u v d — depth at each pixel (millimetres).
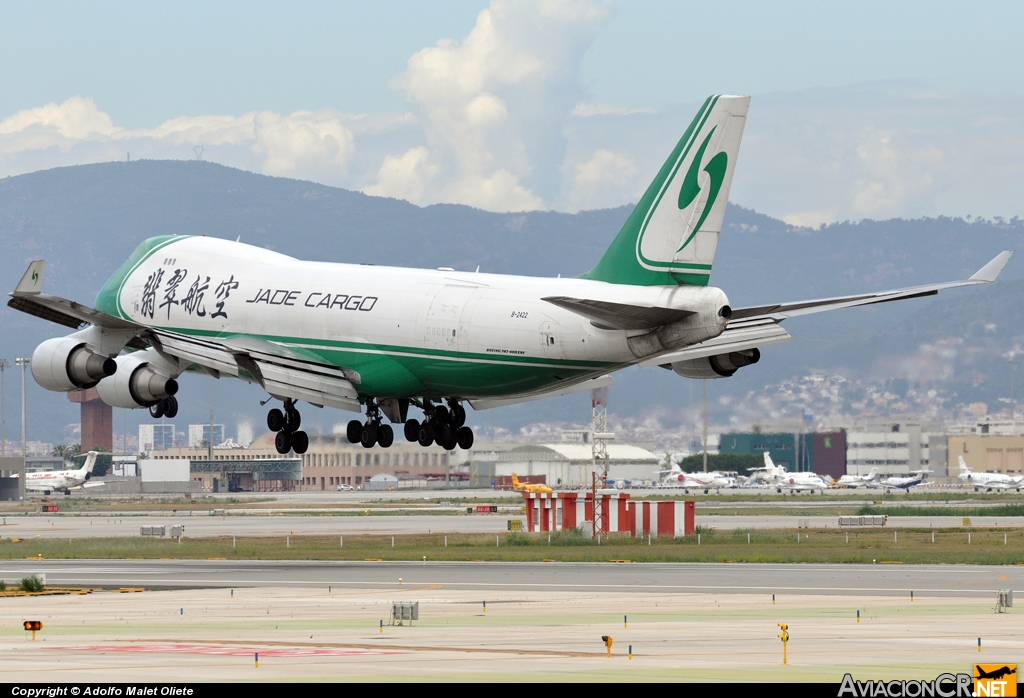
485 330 125688
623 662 70500
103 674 65688
